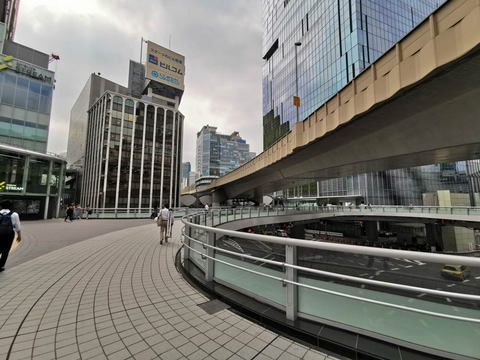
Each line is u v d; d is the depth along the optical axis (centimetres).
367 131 1265
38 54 4034
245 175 2936
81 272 514
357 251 220
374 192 4325
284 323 264
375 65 939
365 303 233
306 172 2073
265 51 8306
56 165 2328
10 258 643
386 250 204
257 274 331
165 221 898
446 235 3044
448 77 768
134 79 7775
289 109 6575
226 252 373
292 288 276
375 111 1047
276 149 2005
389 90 870
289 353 226
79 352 230
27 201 2086
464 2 624
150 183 5969
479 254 2942
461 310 185
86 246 824
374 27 4484
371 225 3784
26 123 2978
